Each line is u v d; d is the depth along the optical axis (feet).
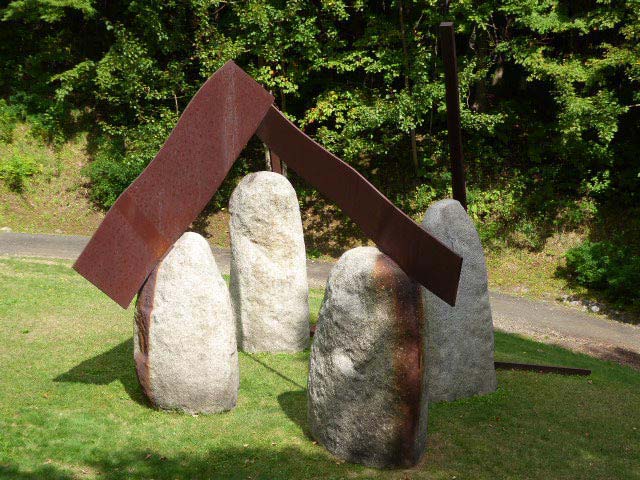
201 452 20.66
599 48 63.21
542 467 21.15
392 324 19.80
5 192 68.08
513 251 61.46
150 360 23.26
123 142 71.82
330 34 61.77
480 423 24.57
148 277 23.53
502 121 62.44
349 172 21.45
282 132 24.35
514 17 66.23
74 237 61.98
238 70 23.73
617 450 22.98
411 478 19.61
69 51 77.41
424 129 74.43
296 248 32.35
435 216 26.76
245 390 26.76
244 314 32.12
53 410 22.79
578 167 62.28
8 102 75.66
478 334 27.40
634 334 46.11
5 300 36.29
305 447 21.34
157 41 63.62
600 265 53.72
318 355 21.53
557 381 30.71
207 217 70.23
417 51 60.75
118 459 19.77
